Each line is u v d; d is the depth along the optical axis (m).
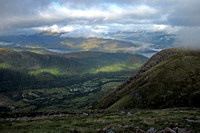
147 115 38.19
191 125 25.73
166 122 27.58
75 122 30.66
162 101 92.38
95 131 22.47
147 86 108.19
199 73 107.56
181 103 85.06
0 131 21.95
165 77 112.88
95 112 50.44
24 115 43.75
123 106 102.88
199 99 82.81
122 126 24.75
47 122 31.50
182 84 98.44
